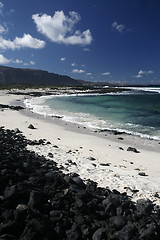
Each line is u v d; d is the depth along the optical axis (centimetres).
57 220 579
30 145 1462
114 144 1708
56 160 1185
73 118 2820
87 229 565
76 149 1509
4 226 493
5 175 703
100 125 2419
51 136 1844
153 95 8750
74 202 678
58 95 7944
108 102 5247
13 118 2617
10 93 7719
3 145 1257
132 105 4562
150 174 1105
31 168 903
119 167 1191
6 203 576
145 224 620
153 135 2017
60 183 767
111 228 585
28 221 525
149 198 824
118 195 773
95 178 977
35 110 3538
